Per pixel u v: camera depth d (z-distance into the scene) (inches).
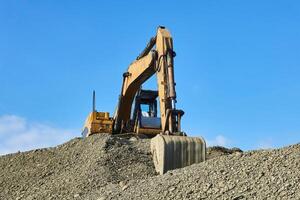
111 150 757.3
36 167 783.1
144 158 739.4
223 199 478.9
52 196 648.4
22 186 725.3
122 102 911.0
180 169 586.6
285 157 542.0
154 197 515.8
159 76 739.4
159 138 653.9
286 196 461.7
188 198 496.1
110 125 931.3
